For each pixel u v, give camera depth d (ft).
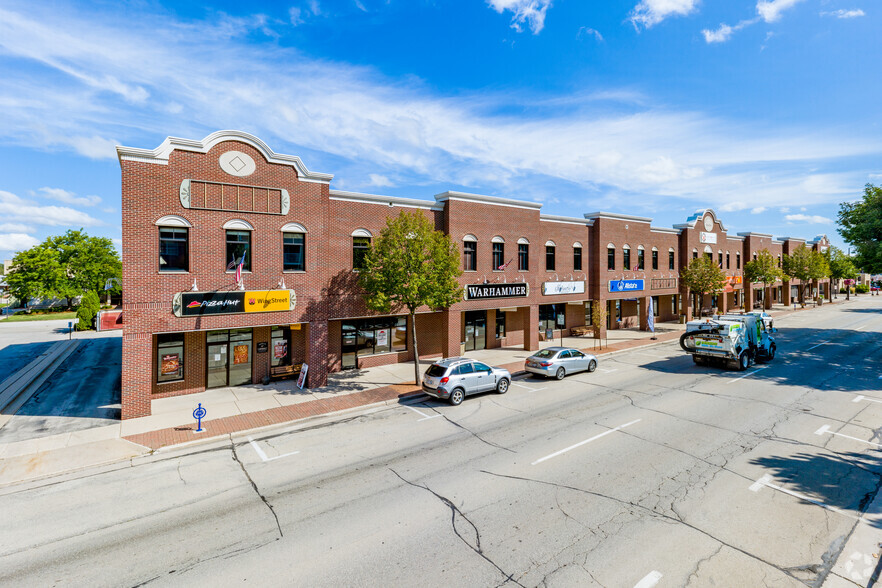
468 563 23.61
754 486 31.96
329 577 22.71
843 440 40.86
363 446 41.37
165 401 55.57
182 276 51.83
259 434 45.14
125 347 48.62
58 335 122.42
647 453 38.22
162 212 50.60
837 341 99.76
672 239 130.62
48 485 33.99
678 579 22.12
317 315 61.67
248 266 56.59
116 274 203.31
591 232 108.78
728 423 45.78
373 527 27.40
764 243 174.81
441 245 62.85
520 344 99.09
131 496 32.07
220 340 61.62
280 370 64.49
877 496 30.48
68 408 53.01
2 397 57.47
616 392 59.16
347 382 65.00
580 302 111.34
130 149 48.39
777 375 67.62
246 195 55.98
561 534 26.20
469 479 33.83
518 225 87.61
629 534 26.04
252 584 22.34
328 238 65.72
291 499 31.27
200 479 34.78
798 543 25.14
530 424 46.68
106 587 22.35
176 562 24.29
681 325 130.21
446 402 56.13
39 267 180.34
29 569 23.79
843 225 99.04
